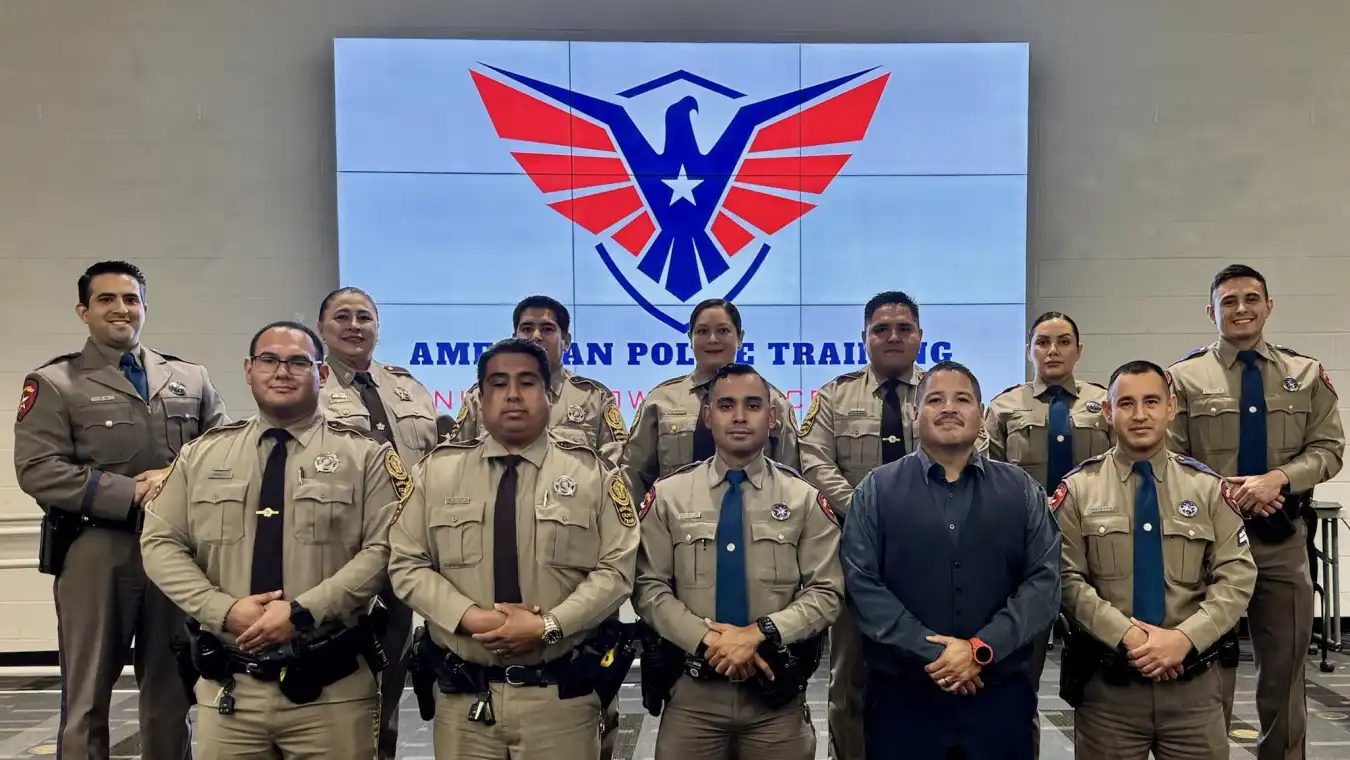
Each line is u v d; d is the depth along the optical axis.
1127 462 1.97
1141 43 4.02
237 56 3.89
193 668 1.78
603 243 3.90
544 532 1.74
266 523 1.79
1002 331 3.92
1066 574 1.92
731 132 3.90
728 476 1.91
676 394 2.67
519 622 1.63
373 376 2.66
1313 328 4.08
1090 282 4.05
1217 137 4.05
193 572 1.77
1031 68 4.01
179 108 3.89
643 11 3.95
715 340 2.61
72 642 2.18
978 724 1.74
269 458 1.84
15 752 2.89
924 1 3.97
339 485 1.84
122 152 3.88
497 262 3.87
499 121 3.86
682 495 1.92
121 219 3.89
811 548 1.87
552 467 1.81
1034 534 1.82
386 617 1.98
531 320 2.74
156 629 2.23
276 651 1.72
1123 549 1.90
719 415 1.88
